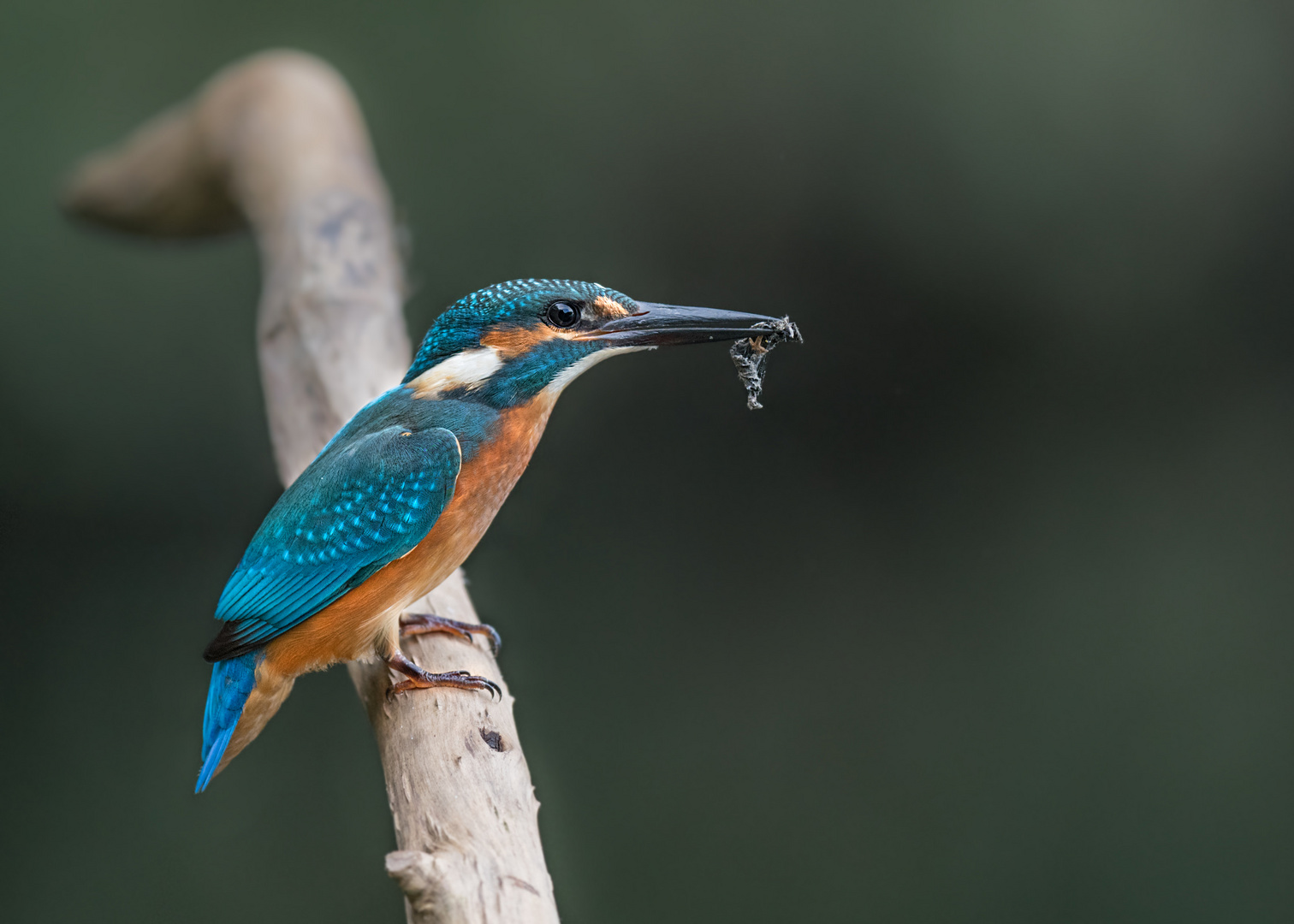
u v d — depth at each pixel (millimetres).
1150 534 11758
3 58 12969
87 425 12008
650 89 12922
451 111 13055
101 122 13016
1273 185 12102
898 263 12562
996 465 12234
